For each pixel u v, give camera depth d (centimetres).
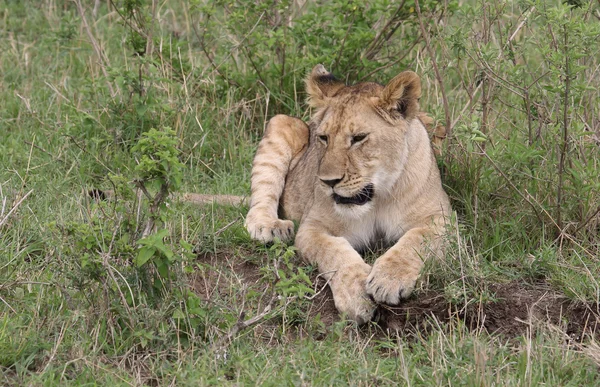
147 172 727
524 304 807
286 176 1087
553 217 926
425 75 1148
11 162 1075
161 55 1216
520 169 966
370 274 812
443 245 853
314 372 687
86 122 1137
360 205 881
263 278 832
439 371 679
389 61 1256
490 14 1032
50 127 1173
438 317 789
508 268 868
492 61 970
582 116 981
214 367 691
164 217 733
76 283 737
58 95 1252
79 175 1040
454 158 1013
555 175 940
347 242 891
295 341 758
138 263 689
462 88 1197
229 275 870
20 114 1218
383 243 952
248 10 1227
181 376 670
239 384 660
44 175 1054
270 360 709
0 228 868
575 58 862
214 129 1196
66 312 755
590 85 977
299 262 908
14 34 1501
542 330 748
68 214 938
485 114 1016
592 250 905
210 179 1121
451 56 1182
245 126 1221
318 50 1212
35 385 660
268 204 1029
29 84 1310
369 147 866
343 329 771
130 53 1386
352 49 1193
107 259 718
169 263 720
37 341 719
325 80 929
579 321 786
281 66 1236
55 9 1538
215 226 960
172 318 729
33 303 773
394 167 891
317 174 877
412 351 753
